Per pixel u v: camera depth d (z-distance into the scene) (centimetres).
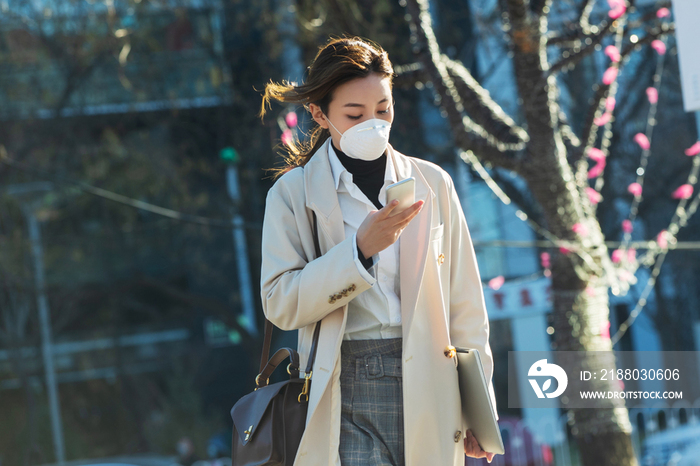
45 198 2361
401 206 324
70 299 2592
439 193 380
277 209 369
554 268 1022
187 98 2203
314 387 348
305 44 1362
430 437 349
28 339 2670
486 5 1920
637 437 1534
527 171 949
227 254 2639
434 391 353
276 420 362
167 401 3100
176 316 3180
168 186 2273
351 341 356
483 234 2389
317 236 366
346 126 350
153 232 2506
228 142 2120
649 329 2530
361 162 366
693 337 2428
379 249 331
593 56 2086
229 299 2784
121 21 2053
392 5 1568
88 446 2980
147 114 2211
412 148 1922
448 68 1030
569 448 1564
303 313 344
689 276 2447
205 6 2153
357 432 345
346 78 344
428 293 362
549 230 993
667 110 2253
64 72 2219
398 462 346
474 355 354
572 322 1006
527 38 868
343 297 335
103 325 3050
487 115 1020
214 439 2936
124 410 3080
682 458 1495
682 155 2250
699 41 606
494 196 2381
